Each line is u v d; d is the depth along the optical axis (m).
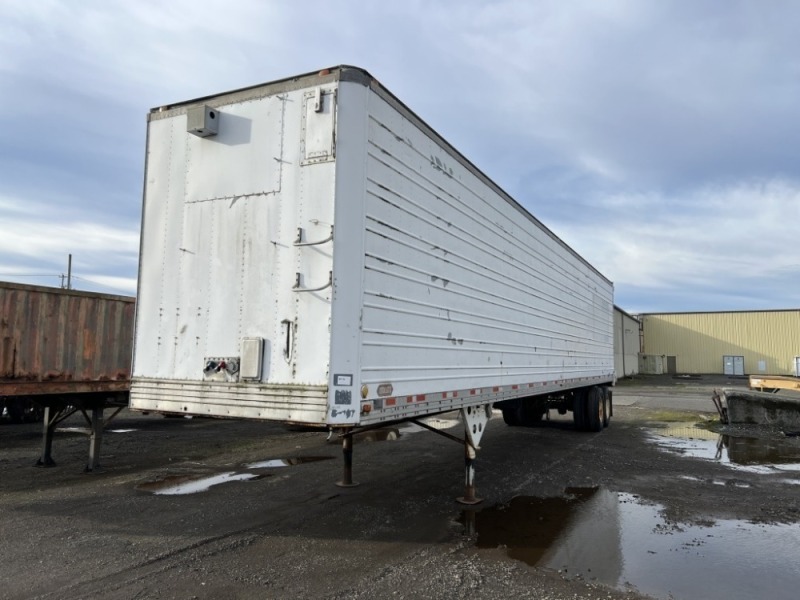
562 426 14.44
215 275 4.90
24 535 5.34
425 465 9.01
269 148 4.76
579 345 12.07
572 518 6.24
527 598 4.14
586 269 12.92
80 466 8.74
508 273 7.90
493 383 7.20
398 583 4.34
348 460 7.57
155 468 8.63
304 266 4.48
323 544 5.21
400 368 5.03
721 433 13.70
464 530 5.73
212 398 4.79
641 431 13.91
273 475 8.14
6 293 7.61
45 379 7.96
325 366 4.30
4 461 9.12
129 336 9.29
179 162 5.19
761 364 47.72
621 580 4.54
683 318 51.00
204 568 4.55
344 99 4.50
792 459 10.26
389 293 4.91
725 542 5.54
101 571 4.45
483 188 7.10
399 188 5.13
